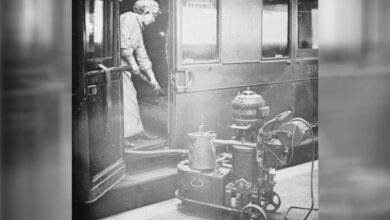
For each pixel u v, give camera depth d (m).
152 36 3.43
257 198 2.95
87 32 2.91
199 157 3.07
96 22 3.03
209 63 3.55
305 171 3.63
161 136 3.48
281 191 3.30
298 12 3.89
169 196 3.30
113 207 3.05
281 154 3.02
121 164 3.23
